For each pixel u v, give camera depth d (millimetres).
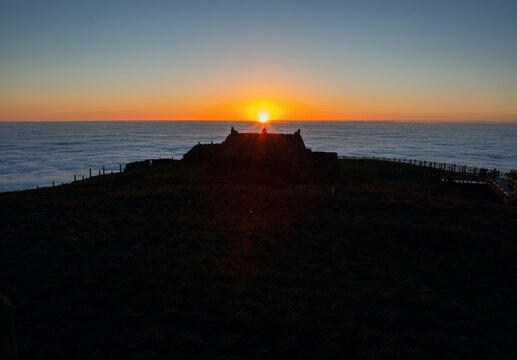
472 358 6258
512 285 9930
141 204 20641
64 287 8773
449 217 18672
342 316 7613
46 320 7223
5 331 2295
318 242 13398
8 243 12398
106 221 15969
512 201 25250
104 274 9695
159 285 8898
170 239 13273
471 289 9523
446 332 7223
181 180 33750
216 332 6926
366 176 47750
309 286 9344
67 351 6059
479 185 38531
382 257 12156
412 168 56406
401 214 19047
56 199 23859
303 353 6219
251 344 6535
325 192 24859
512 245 13164
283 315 7574
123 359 5891
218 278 9711
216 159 36344
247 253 12047
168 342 6391
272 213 18547
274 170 35438
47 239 13281
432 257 12227
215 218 17312
